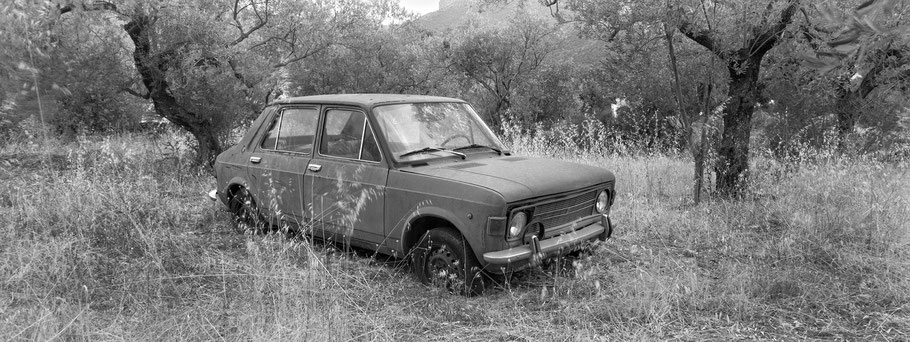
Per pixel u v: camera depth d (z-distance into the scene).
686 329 4.50
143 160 9.65
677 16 7.87
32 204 6.82
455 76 18.95
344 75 15.22
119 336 4.01
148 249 5.61
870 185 7.41
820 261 6.00
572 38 18.61
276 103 6.51
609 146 11.84
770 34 8.11
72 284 4.86
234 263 5.62
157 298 4.72
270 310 4.41
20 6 4.09
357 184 5.51
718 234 6.75
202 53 10.94
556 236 5.24
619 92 12.30
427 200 5.07
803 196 7.73
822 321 4.65
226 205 6.89
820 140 10.30
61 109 10.50
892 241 6.35
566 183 5.25
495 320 4.61
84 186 6.88
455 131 5.93
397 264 5.79
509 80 18.59
